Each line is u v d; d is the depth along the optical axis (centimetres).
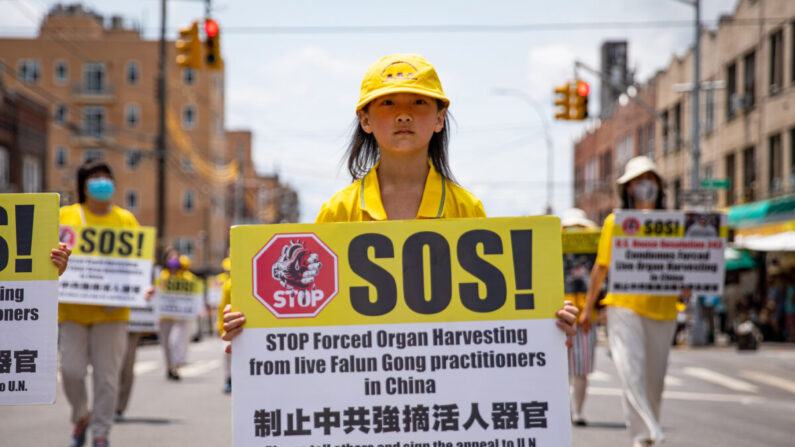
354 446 346
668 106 4044
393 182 385
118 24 7725
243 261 352
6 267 416
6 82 7306
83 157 7331
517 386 350
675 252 720
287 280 351
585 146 5938
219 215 7888
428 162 393
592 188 5694
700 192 2414
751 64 3092
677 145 3881
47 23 7400
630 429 678
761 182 2958
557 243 356
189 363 1872
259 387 347
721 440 837
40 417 988
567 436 349
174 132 7144
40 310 416
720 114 3362
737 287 3103
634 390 677
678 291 711
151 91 7338
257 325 350
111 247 743
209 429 889
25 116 3725
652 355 710
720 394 1314
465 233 356
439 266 354
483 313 353
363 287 352
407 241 354
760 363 1920
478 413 348
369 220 379
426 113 371
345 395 348
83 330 713
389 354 350
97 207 757
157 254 2942
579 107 2292
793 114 2722
